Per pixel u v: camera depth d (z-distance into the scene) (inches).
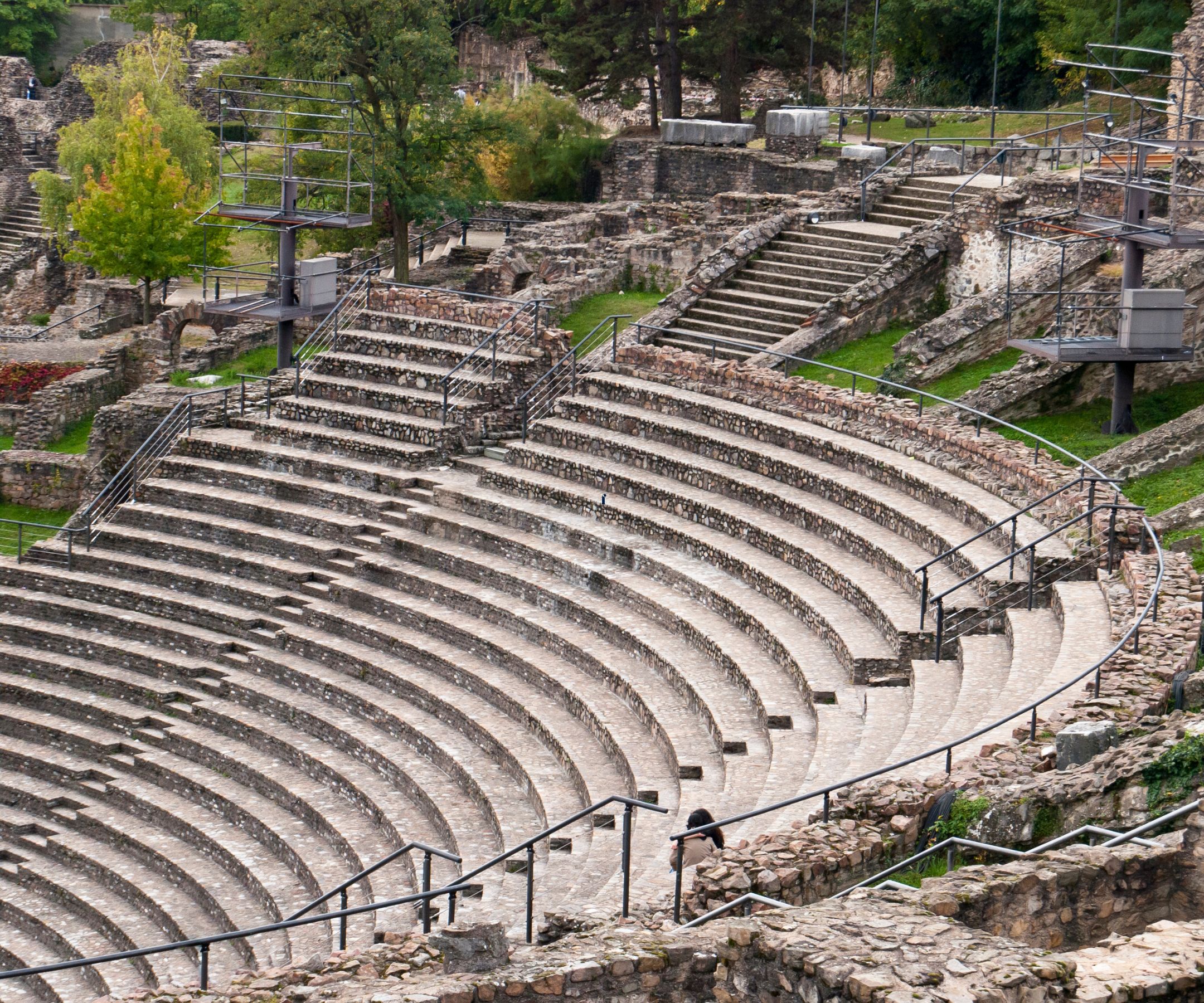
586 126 2265.0
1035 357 1197.7
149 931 1053.2
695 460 1243.8
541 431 1366.9
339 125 2007.9
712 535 1154.0
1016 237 1363.2
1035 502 1005.2
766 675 955.3
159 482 1454.2
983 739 743.1
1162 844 548.1
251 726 1184.8
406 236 1983.3
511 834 931.3
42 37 3612.2
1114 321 1194.6
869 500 1090.7
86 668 1306.6
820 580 1046.4
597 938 525.3
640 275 1715.1
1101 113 1840.6
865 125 2107.5
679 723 952.9
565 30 2343.8
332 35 1926.7
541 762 1001.5
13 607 1389.0
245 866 1054.4
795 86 2471.7
